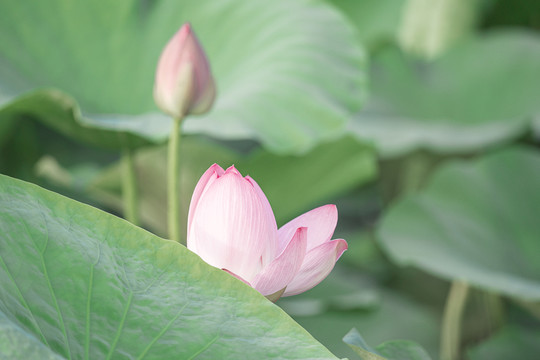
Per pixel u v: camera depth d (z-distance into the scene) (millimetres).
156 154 2389
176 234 2045
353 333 1798
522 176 2492
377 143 2594
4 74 2242
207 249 1754
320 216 1793
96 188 2459
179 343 1705
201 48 2004
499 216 2449
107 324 1704
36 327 1678
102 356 1688
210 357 1702
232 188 1742
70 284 1712
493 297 2549
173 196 2041
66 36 2350
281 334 1721
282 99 2266
